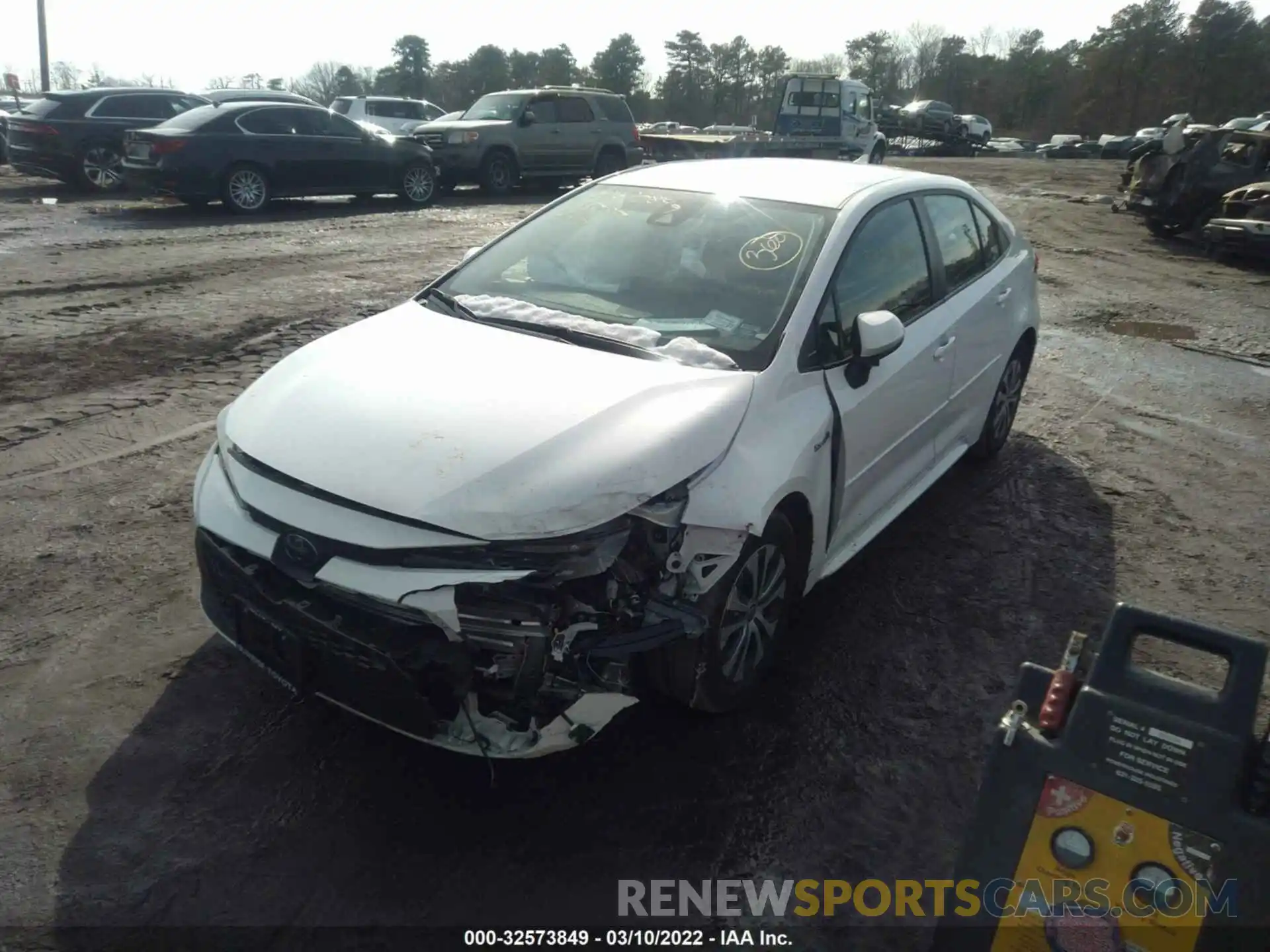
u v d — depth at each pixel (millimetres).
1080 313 10391
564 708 2764
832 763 3238
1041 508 5344
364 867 2721
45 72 33219
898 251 4305
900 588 4410
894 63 94312
